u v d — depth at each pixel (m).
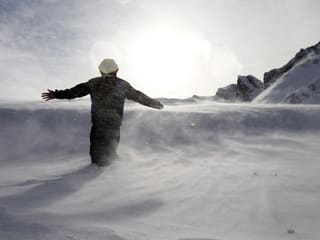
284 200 2.59
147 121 5.59
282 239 1.96
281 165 3.71
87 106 6.30
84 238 1.83
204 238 1.91
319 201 2.55
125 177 3.37
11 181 3.33
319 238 1.97
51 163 4.34
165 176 3.36
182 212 2.40
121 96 4.27
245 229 2.12
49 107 6.12
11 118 5.68
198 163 3.94
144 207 2.48
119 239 1.84
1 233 1.87
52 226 1.98
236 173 3.39
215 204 2.55
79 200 2.63
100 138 4.07
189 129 5.37
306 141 4.91
